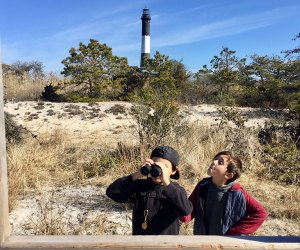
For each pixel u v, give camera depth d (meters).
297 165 7.95
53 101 19.92
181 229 4.92
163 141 8.76
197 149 8.52
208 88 21.81
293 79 21.27
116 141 11.28
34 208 5.96
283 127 10.52
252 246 1.75
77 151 9.59
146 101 9.77
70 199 6.45
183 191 2.67
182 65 22.83
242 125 10.13
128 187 2.72
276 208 6.17
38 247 1.73
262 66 21.48
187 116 13.62
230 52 22.36
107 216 5.69
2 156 1.73
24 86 22.23
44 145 10.09
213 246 1.74
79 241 1.75
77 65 20.88
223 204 2.97
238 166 2.99
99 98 20.45
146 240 1.77
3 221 1.74
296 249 1.75
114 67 21.34
